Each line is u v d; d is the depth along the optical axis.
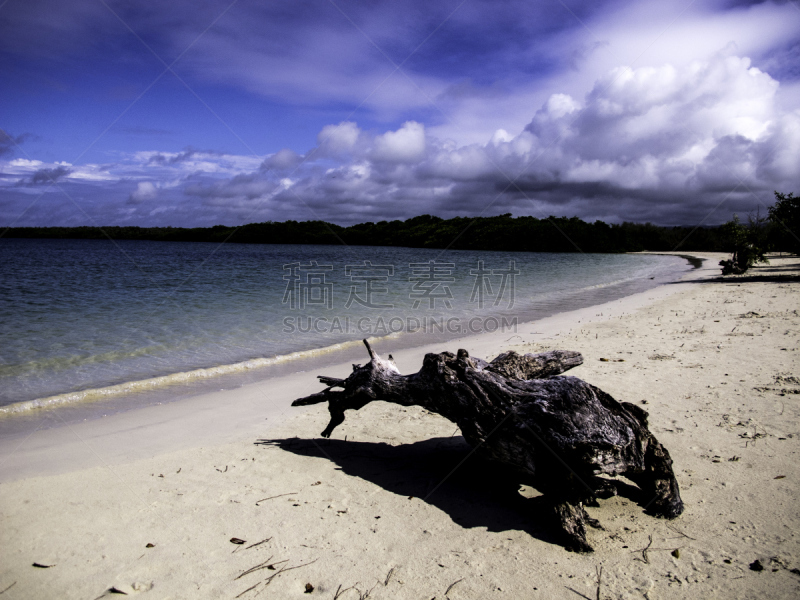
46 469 4.64
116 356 9.52
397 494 4.12
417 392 4.45
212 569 3.10
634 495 4.06
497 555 3.25
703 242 90.44
